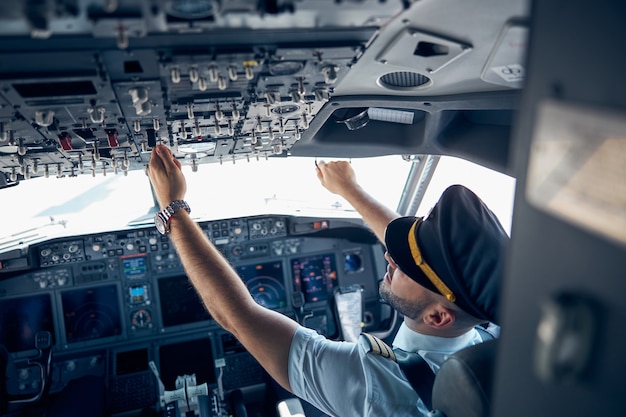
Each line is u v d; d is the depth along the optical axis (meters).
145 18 1.36
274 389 4.68
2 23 1.32
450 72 2.15
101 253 4.95
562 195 0.76
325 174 2.79
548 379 0.82
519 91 2.32
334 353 1.80
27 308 4.93
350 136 3.25
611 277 0.72
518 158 0.82
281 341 1.81
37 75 1.66
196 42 1.62
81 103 1.96
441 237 1.58
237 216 5.06
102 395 4.48
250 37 1.63
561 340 0.78
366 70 2.12
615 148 0.68
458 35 1.75
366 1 1.43
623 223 0.69
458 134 3.13
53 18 1.31
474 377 1.17
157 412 4.66
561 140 0.74
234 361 5.17
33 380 4.89
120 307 5.10
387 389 1.70
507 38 1.75
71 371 5.00
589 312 0.75
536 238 0.82
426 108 2.65
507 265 0.88
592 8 0.69
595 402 0.77
